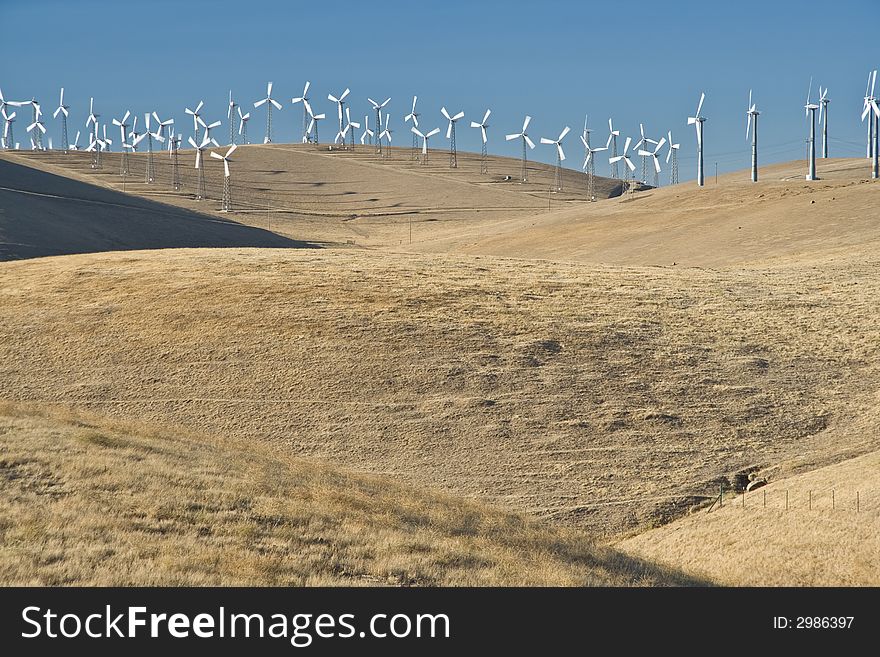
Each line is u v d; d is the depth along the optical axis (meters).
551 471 153.88
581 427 170.38
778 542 108.06
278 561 72.25
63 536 72.31
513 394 183.62
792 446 163.25
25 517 75.31
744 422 173.00
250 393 187.62
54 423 116.50
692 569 103.88
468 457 159.50
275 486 97.81
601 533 131.38
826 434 168.00
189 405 183.38
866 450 157.50
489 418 174.12
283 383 190.88
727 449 162.25
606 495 144.75
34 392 191.12
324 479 109.00
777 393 185.88
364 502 97.06
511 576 76.44
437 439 166.38
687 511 138.25
